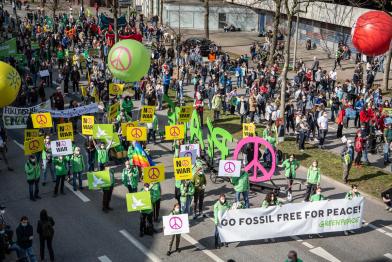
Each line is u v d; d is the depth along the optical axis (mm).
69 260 17766
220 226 18500
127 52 27016
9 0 84188
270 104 32250
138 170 23109
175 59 50219
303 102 33938
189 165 20312
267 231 18938
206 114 35062
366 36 28703
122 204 22125
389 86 42125
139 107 36625
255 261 17875
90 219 20734
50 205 21906
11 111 28531
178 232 17641
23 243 16766
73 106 31094
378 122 29375
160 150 28750
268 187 23141
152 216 19484
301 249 18797
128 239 19234
